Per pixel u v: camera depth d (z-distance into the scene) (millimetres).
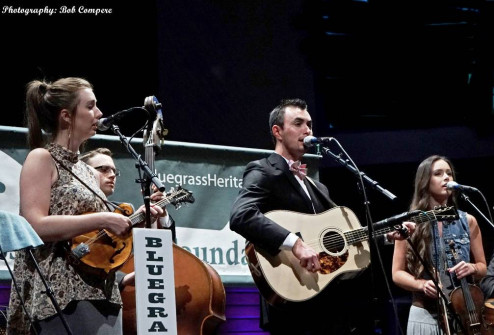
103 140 5148
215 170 5488
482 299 4656
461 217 4984
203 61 8062
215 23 8180
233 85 8156
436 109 8719
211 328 4367
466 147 8633
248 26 8305
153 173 3449
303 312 4145
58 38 7234
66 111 3303
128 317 4207
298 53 8438
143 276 2988
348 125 8641
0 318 4180
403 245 4910
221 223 5430
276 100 8297
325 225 4305
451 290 4742
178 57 7934
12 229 2896
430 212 4367
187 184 5371
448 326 4531
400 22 8562
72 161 3293
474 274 4734
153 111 3781
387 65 8664
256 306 5828
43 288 3039
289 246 4023
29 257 3119
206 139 7969
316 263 3998
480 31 8562
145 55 7738
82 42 7371
